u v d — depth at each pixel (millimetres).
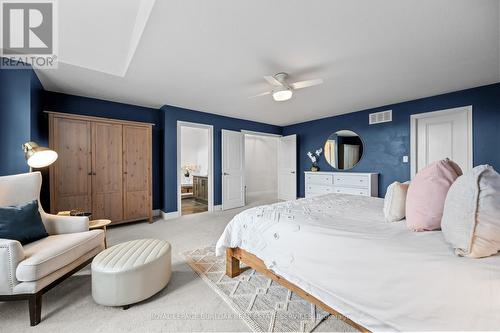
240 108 4281
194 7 1522
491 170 888
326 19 1667
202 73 2648
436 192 1153
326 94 3402
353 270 1091
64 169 3008
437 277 847
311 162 5402
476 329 742
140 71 2590
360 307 1038
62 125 3002
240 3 1488
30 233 1671
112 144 3422
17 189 1882
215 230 3350
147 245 1847
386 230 1267
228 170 4984
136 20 1841
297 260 1364
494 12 1561
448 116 3359
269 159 7727
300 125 5684
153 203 4285
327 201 2244
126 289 1466
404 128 3828
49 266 1434
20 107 2367
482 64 2396
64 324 1352
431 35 1864
